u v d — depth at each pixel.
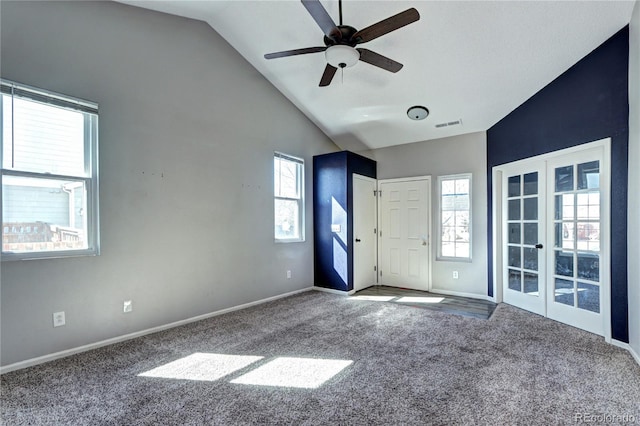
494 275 4.50
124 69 3.12
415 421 1.87
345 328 3.44
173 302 3.49
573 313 3.44
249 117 4.35
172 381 2.34
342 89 4.43
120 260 3.09
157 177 3.37
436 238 5.17
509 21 2.97
